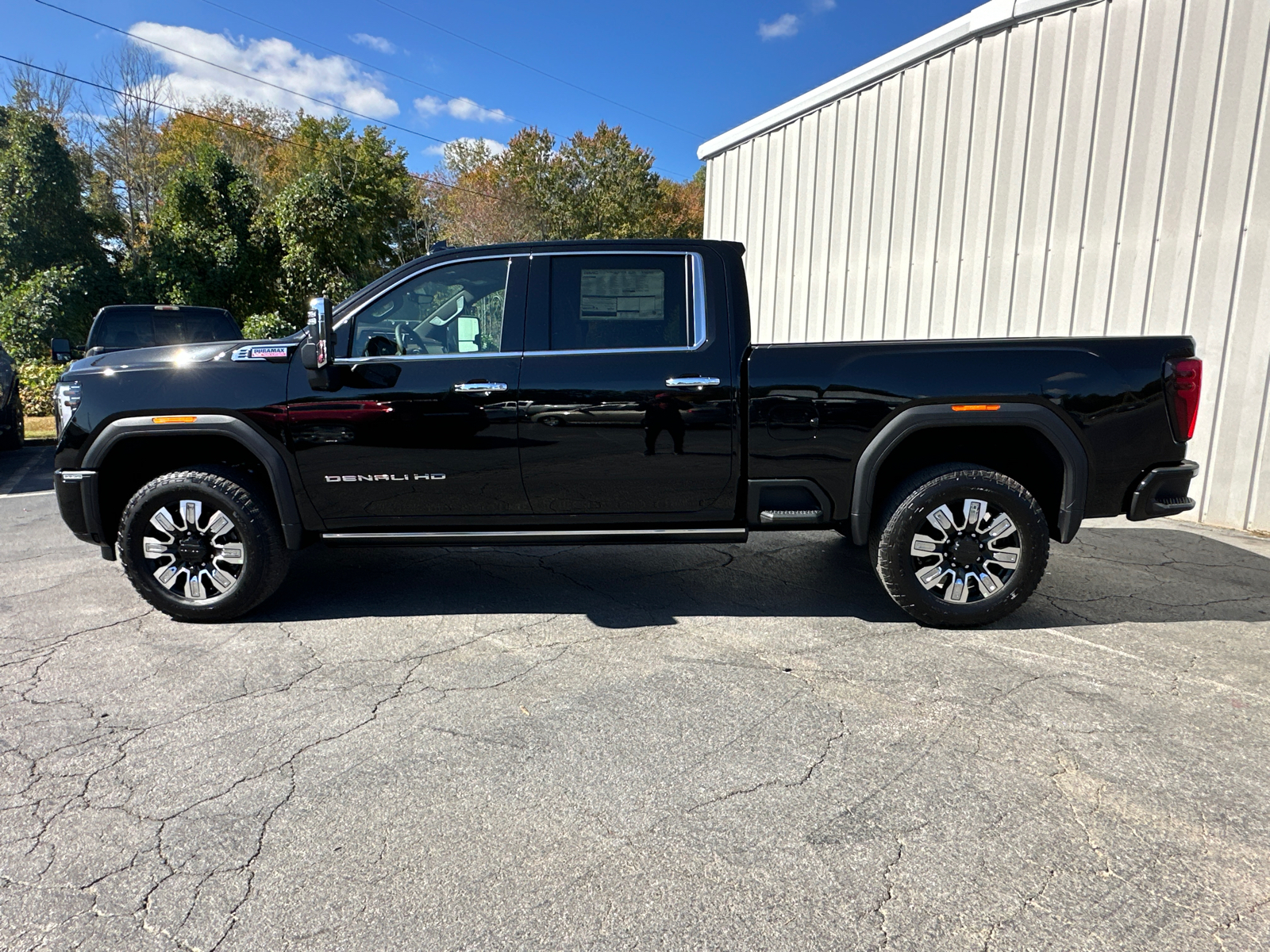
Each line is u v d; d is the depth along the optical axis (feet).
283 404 12.67
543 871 7.22
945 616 12.83
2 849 7.59
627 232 147.74
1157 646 12.35
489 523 13.26
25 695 10.83
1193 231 20.06
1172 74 20.07
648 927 6.51
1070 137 22.00
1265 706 10.32
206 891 7.00
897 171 26.37
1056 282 22.63
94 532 13.14
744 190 33.30
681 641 12.62
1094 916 6.61
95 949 6.33
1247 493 19.80
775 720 10.00
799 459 12.68
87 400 12.77
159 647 12.46
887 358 12.48
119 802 8.34
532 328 12.95
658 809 8.14
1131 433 12.51
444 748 9.37
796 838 7.67
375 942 6.38
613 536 13.11
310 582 15.76
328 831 7.83
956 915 6.63
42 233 57.93
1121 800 8.24
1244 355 19.56
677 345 12.92
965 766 8.91
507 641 12.66
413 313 13.12
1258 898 6.81
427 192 143.95
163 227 65.51
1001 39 23.17
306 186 62.34
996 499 12.53
